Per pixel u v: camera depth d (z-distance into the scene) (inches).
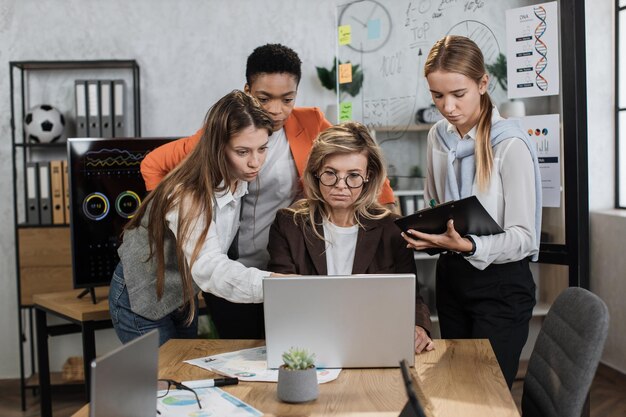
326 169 87.1
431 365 76.4
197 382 70.0
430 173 104.0
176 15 182.1
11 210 182.2
